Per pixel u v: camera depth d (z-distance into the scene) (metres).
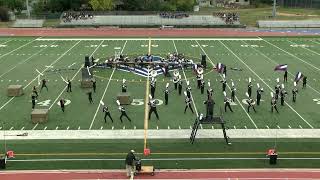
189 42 55.38
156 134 23.59
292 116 26.52
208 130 24.09
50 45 52.72
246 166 19.81
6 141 22.67
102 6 81.06
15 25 71.94
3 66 40.53
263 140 22.78
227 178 18.66
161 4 85.38
